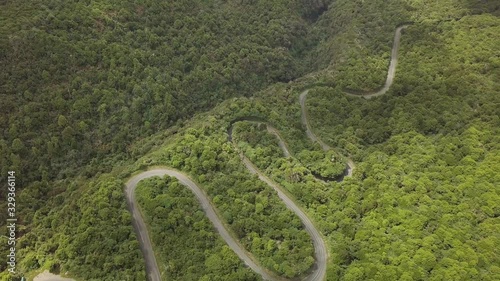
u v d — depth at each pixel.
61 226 99.19
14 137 115.75
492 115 124.19
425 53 157.25
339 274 88.88
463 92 134.12
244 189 106.88
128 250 92.50
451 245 90.69
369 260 89.81
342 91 150.25
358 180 112.00
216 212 104.38
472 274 84.50
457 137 119.25
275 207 103.44
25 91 121.00
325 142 130.25
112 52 139.12
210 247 94.06
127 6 154.38
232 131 129.62
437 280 84.06
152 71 144.50
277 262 91.62
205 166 112.00
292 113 140.75
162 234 95.56
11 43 123.44
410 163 114.12
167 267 89.75
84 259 91.50
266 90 157.00
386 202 102.19
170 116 140.00
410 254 89.69
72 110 126.50
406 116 130.62
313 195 107.00
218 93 155.62
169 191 105.56
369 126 131.75
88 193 104.88
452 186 104.75
